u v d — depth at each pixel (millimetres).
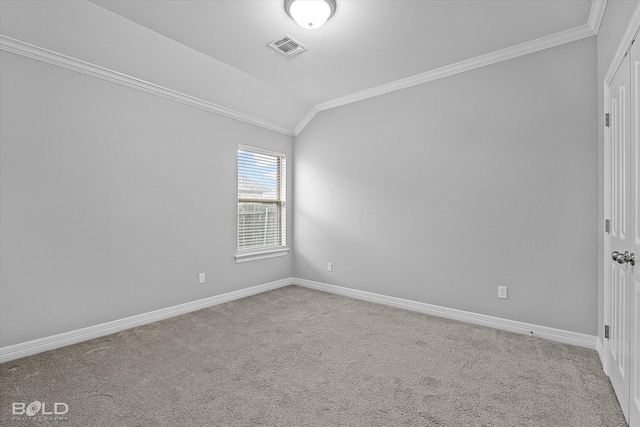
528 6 2230
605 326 2084
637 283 1472
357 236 3912
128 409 1702
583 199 2482
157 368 2158
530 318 2732
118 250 2865
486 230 2955
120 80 2838
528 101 2725
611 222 2010
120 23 2449
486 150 2949
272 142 4340
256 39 2693
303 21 2291
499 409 1706
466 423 1594
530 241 2725
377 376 2059
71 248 2582
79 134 2619
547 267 2646
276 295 4051
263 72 3326
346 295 4020
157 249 3148
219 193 3715
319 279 4328
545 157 2646
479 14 2322
